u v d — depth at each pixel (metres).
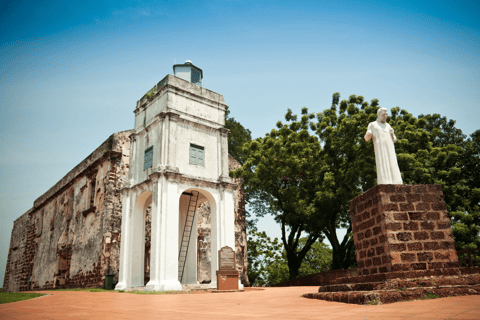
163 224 14.88
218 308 6.85
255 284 35.12
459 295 5.95
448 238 7.18
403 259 6.91
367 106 20.78
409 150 21.06
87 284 20.61
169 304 8.12
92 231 21.53
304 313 5.20
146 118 18.11
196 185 16.62
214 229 16.88
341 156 20.95
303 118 22.22
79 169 25.66
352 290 6.99
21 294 11.69
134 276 16.27
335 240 21.52
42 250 30.16
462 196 20.41
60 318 5.43
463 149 24.14
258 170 20.58
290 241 24.33
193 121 17.38
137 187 17.09
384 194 7.34
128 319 5.18
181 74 20.59
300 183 21.61
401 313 4.47
